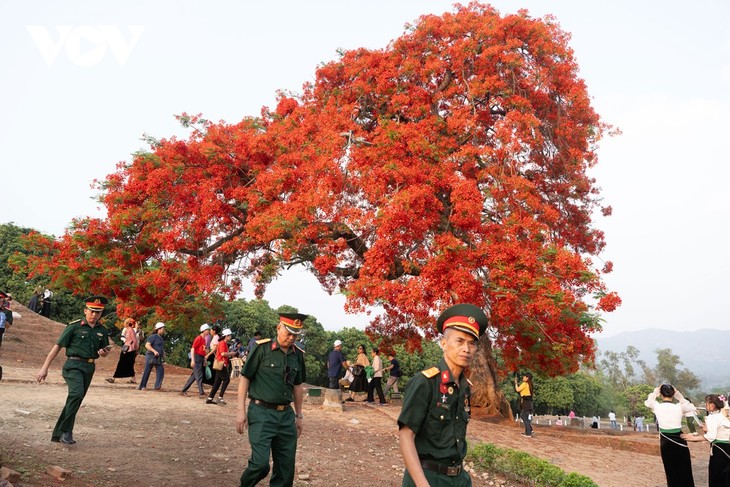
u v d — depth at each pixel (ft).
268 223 56.18
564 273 50.49
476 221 53.11
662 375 476.95
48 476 20.49
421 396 11.23
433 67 64.54
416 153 58.39
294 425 19.67
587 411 348.38
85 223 63.05
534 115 65.36
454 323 11.69
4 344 75.05
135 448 28.04
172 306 69.10
